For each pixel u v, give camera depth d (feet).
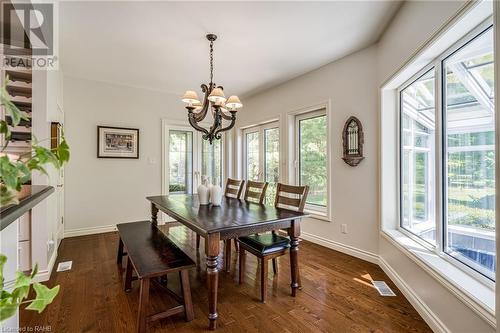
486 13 4.59
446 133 6.11
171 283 7.95
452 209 5.93
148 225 9.53
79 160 12.90
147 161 14.82
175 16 7.50
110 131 13.69
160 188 15.21
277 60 10.73
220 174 17.85
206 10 7.22
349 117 10.18
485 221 4.99
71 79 12.69
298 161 13.24
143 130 14.70
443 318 5.36
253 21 7.81
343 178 10.51
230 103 8.45
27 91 9.00
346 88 10.32
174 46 9.44
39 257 8.08
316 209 12.15
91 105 13.20
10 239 3.11
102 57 10.41
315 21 7.83
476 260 5.18
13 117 1.96
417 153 7.74
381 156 8.88
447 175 6.08
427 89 7.12
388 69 8.18
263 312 6.40
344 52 9.98
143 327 5.46
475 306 4.40
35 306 1.97
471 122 5.36
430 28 5.78
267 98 14.76
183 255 6.44
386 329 5.76
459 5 4.81
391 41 7.92
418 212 7.65
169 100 15.53
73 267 9.07
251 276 8.48
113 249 10.94
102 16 7.46
